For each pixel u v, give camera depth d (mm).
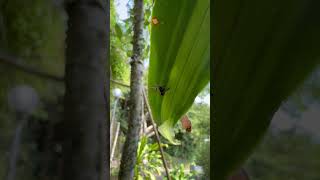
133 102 582
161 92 250
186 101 243
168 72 249
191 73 240
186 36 240
